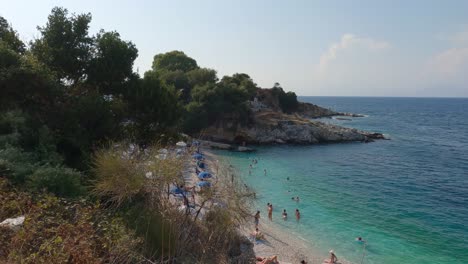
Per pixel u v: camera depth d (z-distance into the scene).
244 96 76.44
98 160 12.36
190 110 67.62
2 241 7.57
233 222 12.34
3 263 6.96
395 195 37.91
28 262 6.76
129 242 8.67
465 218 30.72
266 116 81.50
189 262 10.11
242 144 70.62
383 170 50.66
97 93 21.36
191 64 106.31
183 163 12.71
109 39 23.12
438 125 129.25
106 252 8.34
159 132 24.56
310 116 137.00
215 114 70.62
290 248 24.05
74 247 7.43
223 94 72.56
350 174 47.53
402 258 22.89
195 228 11.96
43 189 10.33
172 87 28.52
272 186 40.06
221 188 12.71
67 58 21.41
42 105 19.20
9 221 8.31
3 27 22.11
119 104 23.66
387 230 27.59
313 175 46.34
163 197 12.34
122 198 11.33
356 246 24.64
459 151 69.75
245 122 72.94
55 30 21.59
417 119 157.50
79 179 12.59
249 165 50.84
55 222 8.64
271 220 29.23
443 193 39.09
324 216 30.55
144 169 11.52
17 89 17.91
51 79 19.30
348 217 30.44
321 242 25.20
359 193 38.25
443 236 26.52
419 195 38.16
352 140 78.81
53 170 11.90
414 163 56.53
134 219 10.45
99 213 10.15
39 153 14.90
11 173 11.73
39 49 21.53
